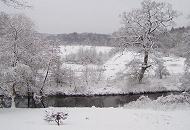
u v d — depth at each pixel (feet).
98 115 64.44
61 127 47.21
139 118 58.23
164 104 80.28
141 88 152.25
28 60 95.91
